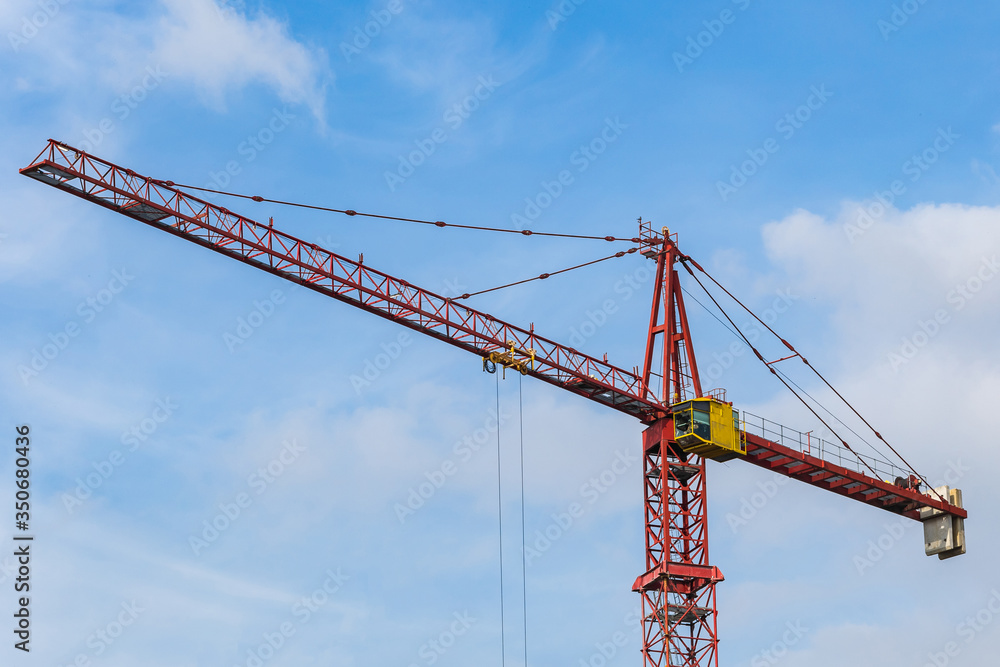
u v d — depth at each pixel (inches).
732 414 5423.2
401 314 5315.0
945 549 6038.4
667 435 5423.2
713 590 5359.3
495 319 5378.9
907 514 6146.7
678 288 5634.8
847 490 5959.6
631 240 5669.3
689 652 5324.8
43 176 5017.2
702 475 5482.3
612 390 5413.4
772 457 5664.4
